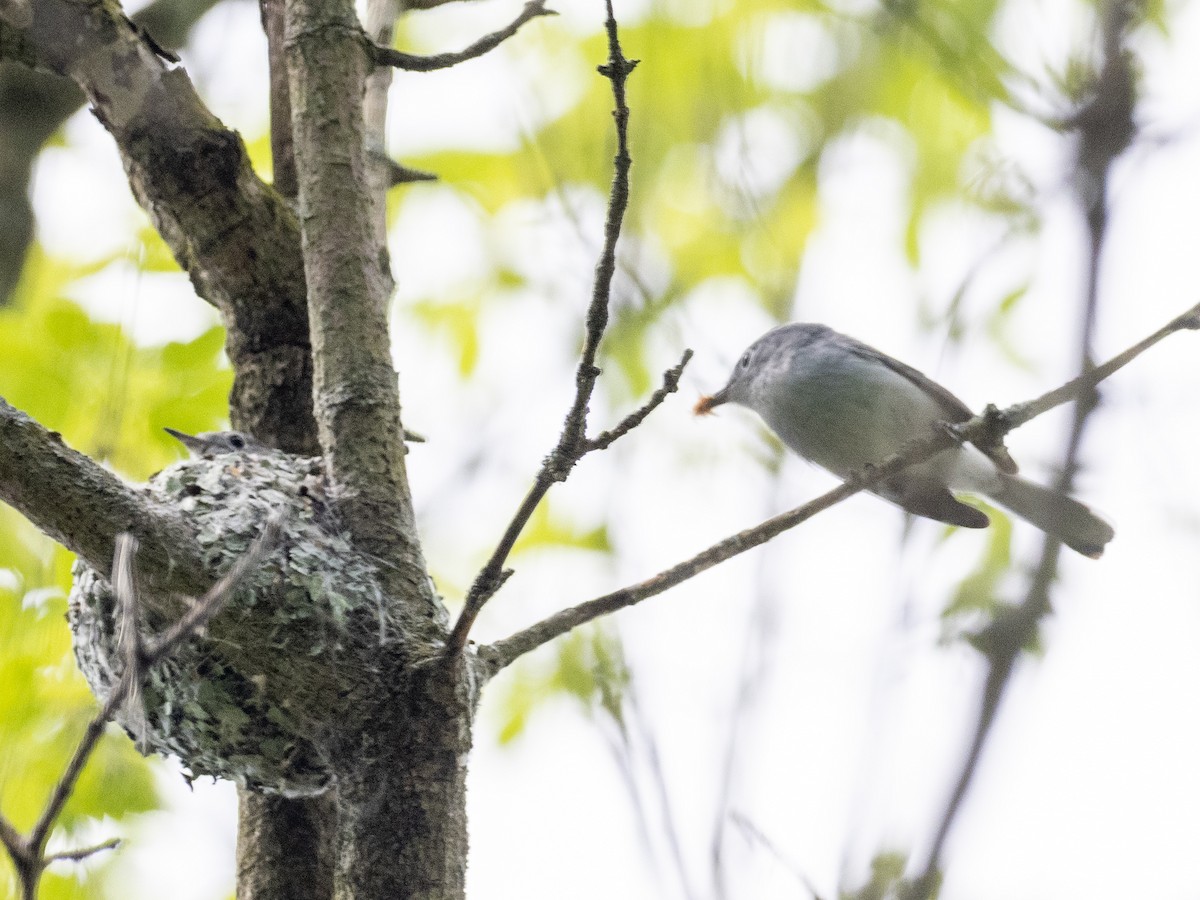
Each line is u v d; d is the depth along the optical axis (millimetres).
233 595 7320
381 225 9047
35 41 9016
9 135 12531
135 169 9250
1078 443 4582
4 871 9523
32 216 12430
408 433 10055
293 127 8375
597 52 13031
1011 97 8844
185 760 8312
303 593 7426
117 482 7145
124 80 9086
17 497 6926
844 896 4766
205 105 9289
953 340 8891
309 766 7820
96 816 10164
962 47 10094
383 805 7078
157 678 7844
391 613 7523
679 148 12844
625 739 6715
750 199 12500
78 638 8602
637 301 11750
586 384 6266
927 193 12555
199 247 9367
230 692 7707
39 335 10781
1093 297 4586
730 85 12789
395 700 7242
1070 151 4812
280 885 8164
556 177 11984
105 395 10727
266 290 9430
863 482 7816
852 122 12828
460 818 7148
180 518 7340
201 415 10977
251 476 8508
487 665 7398
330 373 8008
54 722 10070
